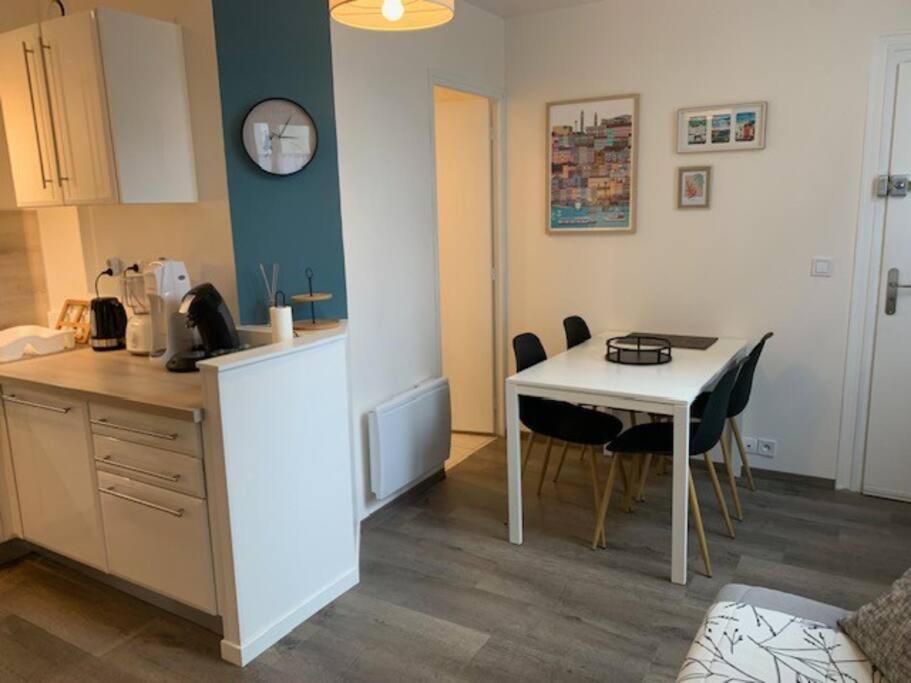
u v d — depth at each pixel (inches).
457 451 168.1
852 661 59.4
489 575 110.0
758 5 133.7
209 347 98.0
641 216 151.3
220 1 99.7
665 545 118.3
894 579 105.7
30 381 98.9
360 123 121.8
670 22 142.2
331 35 114.1
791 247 137.7
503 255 168.9
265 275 109.6
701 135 142.0
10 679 87.4
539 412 131.3
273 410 89.7
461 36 146.5
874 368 134.2
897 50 124.6
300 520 96.0
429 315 145.0
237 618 87.7
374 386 130.3
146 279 104.7
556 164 158.9
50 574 112.3
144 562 95.6
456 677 86.0
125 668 89.0
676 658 88.4
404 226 135.2
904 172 127.0
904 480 134.4
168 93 102.0
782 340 141.1
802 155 134.1
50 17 116.2
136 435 90.7
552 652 90.4
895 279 130.0
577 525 126.8
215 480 84.7
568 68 154.4
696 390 104.9
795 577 106.9
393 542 122.0
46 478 104.4
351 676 86.6
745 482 144.1
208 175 105.2
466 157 166.1
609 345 130.0
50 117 101.9
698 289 147.9
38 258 126.8
